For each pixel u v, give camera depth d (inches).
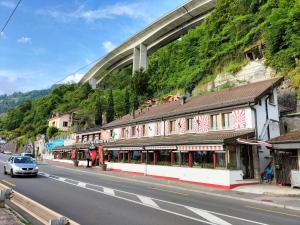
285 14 1446.9
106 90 3690.9
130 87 2940.5
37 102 4776.1
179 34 3228.3
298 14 1343.5
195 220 385.1
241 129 946.1
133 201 520.1
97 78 4753.9
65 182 794.8
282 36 1397.6
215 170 862.5
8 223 309.3
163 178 1067.9
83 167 1621.6
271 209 508.7
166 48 2746.1
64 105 3821.4
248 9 1930.4
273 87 1027.9
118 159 1429.6
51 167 1513.3
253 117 927.7
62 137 2529.5
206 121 1071.0
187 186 844.0
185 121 1173.1
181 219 388.5
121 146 1342.3
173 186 837.8
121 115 2583.7
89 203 488.1
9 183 733.9
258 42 1557.6
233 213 450.0
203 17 2854.3
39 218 365.7
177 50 2541.8
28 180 816.9
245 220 399.9
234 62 1690.5
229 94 1147.3
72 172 1216.8
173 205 495.8
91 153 1676.9
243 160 915.4
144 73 2829.7
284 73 1320.1
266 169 884.6
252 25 1745.8
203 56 2100.1
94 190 650.8
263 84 1079.6
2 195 398.3
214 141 853.8
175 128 1229.1
